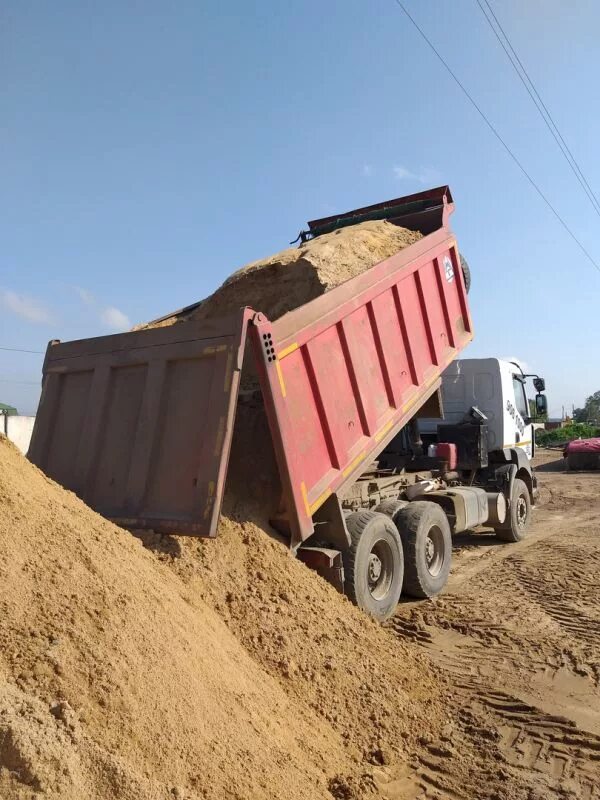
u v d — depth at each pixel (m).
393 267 7.26
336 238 7.72
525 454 11.75
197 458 4.57
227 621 4.21
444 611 6.76
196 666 3.16
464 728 4.22
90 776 2.14
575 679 5.04
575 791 3.50
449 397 11.56
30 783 1.98
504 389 11.40
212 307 7.35
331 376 6.00
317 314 5.80
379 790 3.39
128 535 4.11
